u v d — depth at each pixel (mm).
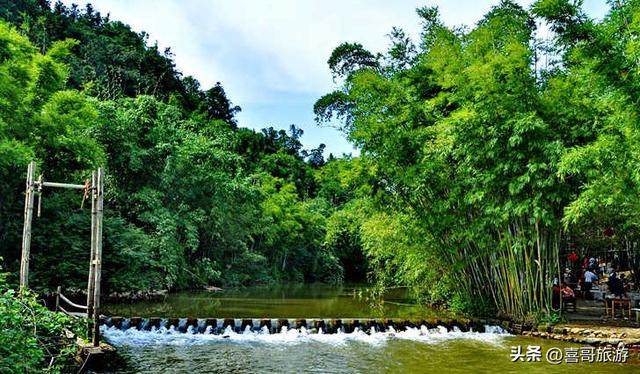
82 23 46781
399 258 17906
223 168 25609
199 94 57062
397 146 14117
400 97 14547
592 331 11828
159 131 21875
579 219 13023
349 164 17406
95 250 8898
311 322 13312
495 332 13289
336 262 41000
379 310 17172
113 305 17062
